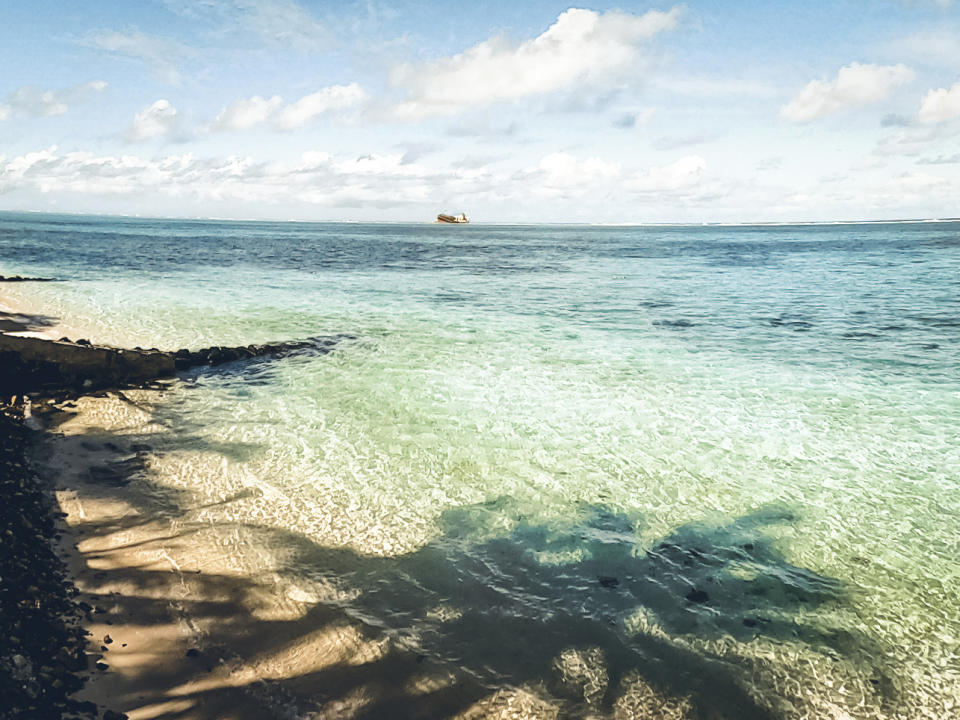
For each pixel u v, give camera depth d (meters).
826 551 6.86
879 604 5.88
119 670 4.50
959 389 13.47
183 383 13.07
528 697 4.52
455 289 32.19
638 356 16.48
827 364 15.71
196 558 6.22
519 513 7.59
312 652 4.88
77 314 21.22
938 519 7.66
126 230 120.31
